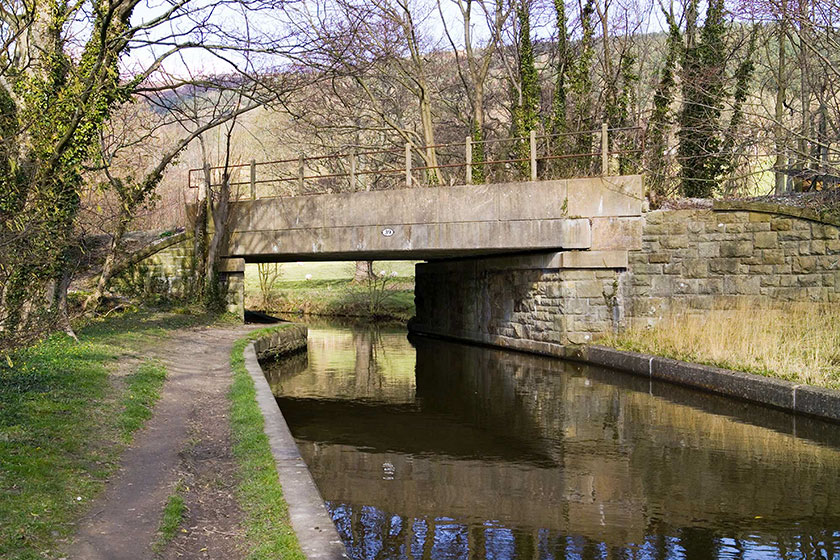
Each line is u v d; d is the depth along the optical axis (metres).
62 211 12.20
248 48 15.59
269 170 37.66
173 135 33.41
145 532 4.98
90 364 10.98
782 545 6.27
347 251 18.91
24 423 7.30
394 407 12.58
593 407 12.04
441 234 17.80
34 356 10.66
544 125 24.42
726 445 9.44
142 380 10.38
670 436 9.98
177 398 9.78
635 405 12.05
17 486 5.54
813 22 14.46
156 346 14.67
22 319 10.27
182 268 21.72
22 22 11.87
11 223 8.76
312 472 8.60
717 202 15.93
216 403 9.59
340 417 11.76
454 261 23.88
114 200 18.61
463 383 15.04
